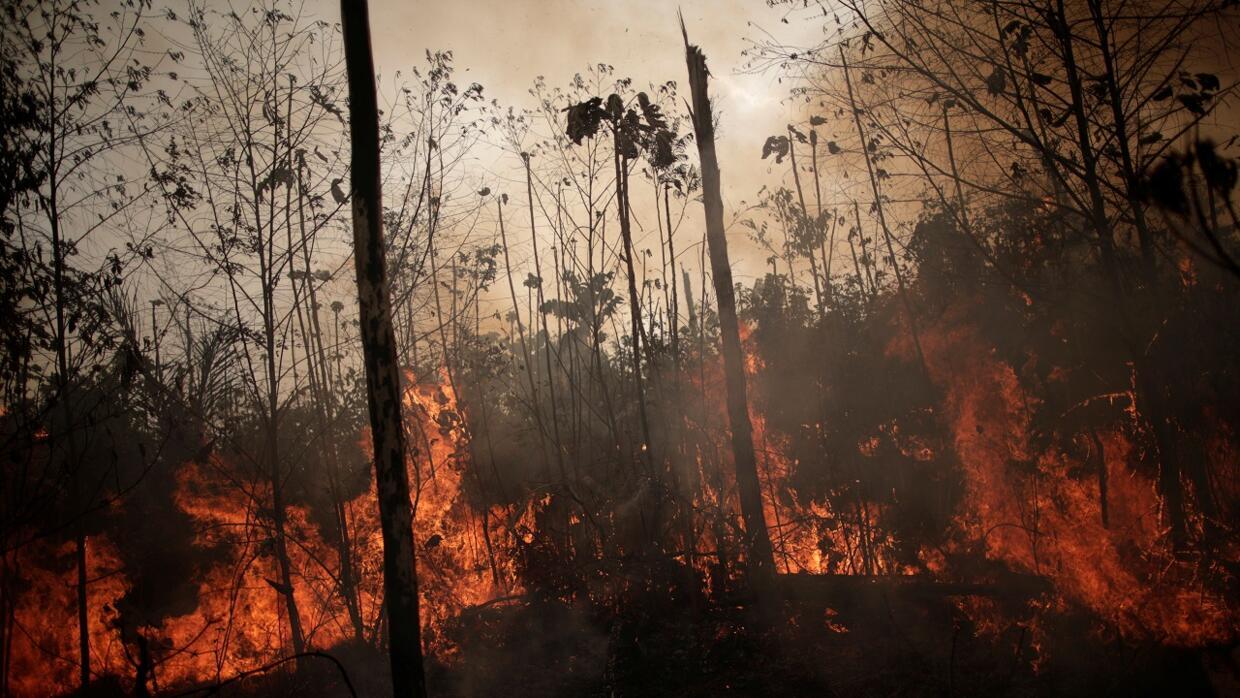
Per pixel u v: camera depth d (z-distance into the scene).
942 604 8.39
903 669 7.35
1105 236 7.35
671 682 7.75
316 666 8.43
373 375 5.79
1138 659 6.45
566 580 9.38
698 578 9.15
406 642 5.67
